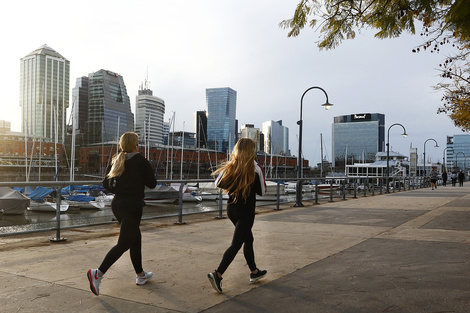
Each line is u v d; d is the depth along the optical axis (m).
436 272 5.25
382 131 192.25
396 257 6.21
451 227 9.45
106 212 10.01
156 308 4.05
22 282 4.95
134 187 4.62
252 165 4.67
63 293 4.52
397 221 10.77
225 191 4.82
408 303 4.05
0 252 6.79
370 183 24.89
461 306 3.94
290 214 12.83
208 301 4.26
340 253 6.59
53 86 159.62
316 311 3.89
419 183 39.59
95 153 114.94
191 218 12.22
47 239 8.27
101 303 4.19
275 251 6.83
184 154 122.25
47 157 117.56
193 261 6.14
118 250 4.47
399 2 5.23
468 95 14.59
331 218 11.66
